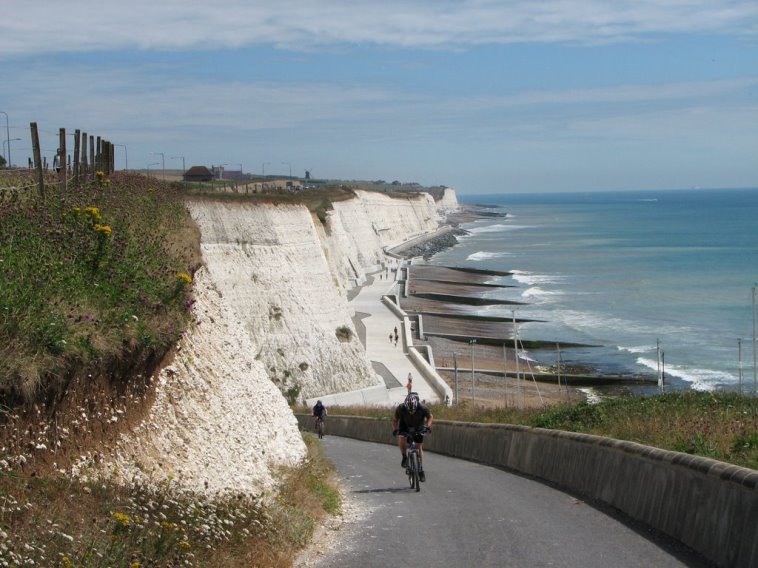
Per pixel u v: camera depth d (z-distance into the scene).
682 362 71.94
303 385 60.03
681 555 10.62
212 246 60.16
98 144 37.03
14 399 10.35
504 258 176.50
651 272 142.88
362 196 198.62
